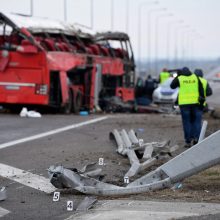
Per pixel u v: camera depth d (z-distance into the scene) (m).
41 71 43.34
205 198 15.65
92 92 48.44
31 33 44.28
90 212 14.28
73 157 22.86
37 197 16.14
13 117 41.94
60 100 44.56
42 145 26.41
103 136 30.09
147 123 37.38
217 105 59.72
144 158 21.16
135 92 58.34
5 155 23.42
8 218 13.98
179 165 15.80
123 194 15.97
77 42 49.69
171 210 14.19
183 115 26.16
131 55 57.06
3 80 43.78
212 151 15.42
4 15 43.25
